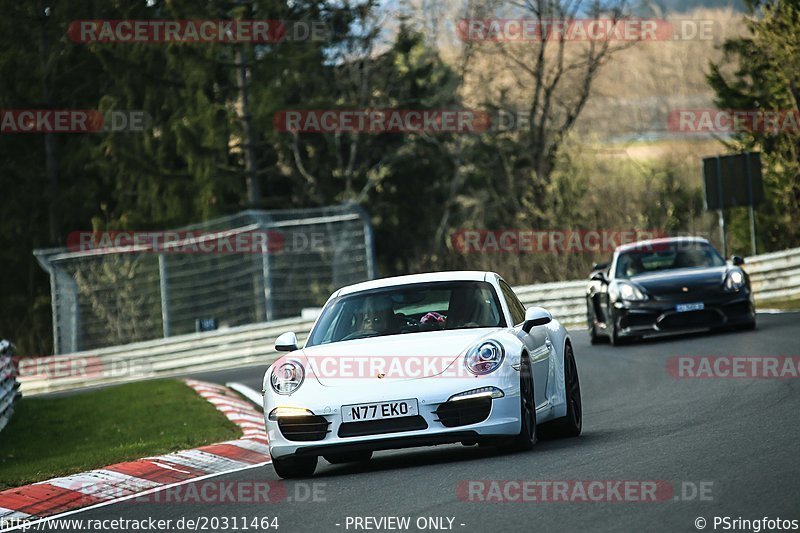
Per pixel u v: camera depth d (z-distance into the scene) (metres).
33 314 145.12
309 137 155.88
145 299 117.06
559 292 97.56
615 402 44.16
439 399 29.80
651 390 46.09
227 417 51.66
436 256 158.12
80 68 149.88
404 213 159.50
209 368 97.62
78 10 145.25
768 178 99.56
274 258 125.50
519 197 159.50
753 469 24.77
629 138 163.88
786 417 32.81
